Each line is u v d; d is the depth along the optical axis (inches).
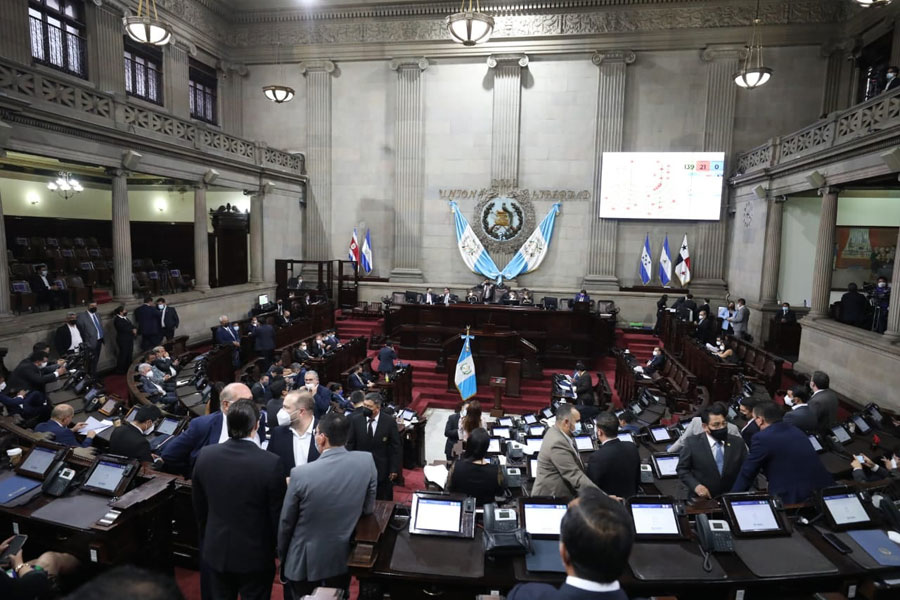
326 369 467.2
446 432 313.4
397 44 765.9
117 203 506.9
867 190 614.2
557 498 139.6
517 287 766.5
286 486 133.4
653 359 502.0
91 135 459.8
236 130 818.8
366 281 796.0
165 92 687.1
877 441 261.7
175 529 184.4
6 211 643.5
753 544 134.4
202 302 618.5
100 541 148.9
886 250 616.7
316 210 813.9
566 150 744.3
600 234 741.9
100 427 265.6
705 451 183.6
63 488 162.1
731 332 606.2
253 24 797.9
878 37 611.8
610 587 74.8
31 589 112.9
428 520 138.7
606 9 714.2
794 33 679.7
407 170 780.0
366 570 123.6
